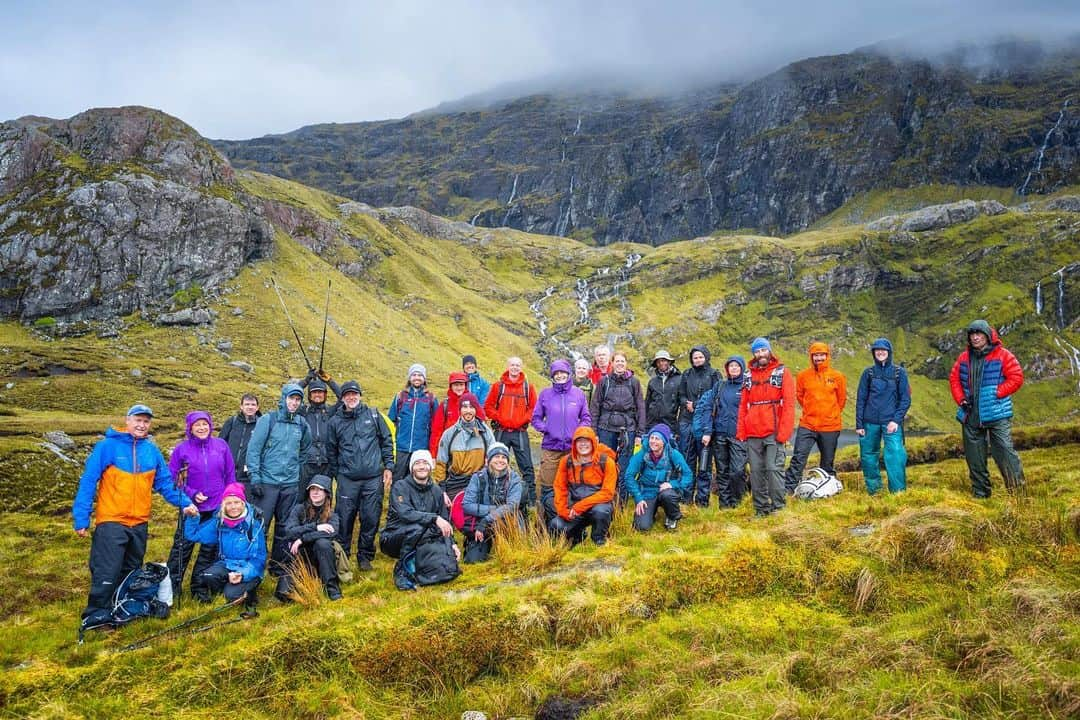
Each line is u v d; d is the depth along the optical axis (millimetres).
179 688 7273
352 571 10859
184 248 137750
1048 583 7258
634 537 10797
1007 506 8977
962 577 7820
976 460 10711
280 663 7590
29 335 117500
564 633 7848
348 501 11508
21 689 7328
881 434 12164
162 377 98188
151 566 9570
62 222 127375
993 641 6219
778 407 11461
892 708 5570
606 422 13641
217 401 88750
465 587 9359
